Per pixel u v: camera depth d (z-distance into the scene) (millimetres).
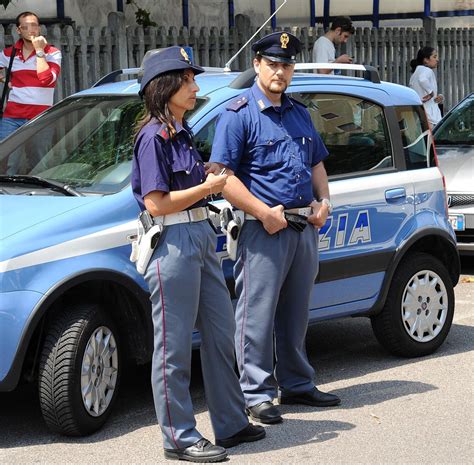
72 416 6047
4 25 14500
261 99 6277
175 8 17562
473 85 19766
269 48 6168
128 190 6430
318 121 7359
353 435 6191
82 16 15875
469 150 11586
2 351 5777
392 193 7598
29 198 6453
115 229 6246
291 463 5754
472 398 6879
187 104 5562
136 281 6273
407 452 5918
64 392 5988
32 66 10242
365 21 20672
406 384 7211
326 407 6711
